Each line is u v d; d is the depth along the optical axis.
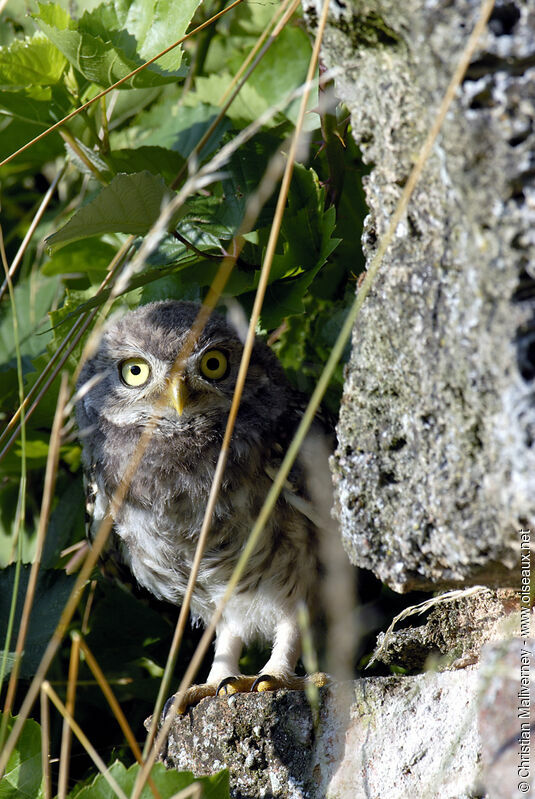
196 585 4.38
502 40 1.93
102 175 4.75
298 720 3.23
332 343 4.76
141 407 4.30
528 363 1.97
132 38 4.16
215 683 4.02
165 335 4.30
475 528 2.21
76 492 5.14
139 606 4.93
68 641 4.67
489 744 2.39
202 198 4.42
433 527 2.38
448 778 2.68
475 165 1.97
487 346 2.04
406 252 2.38
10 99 4.55
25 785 3.57
